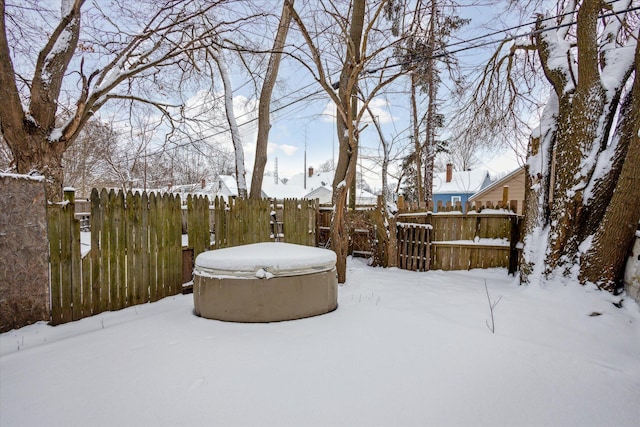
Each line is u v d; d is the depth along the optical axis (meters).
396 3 7.87
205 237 5.26
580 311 4.09
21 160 5.68
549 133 5.74
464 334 3.21
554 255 4.94
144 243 4.27
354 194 11.13
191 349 2.72
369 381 2.28
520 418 1.97
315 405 2.00
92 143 13.06
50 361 2.53
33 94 5.68
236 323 3.35
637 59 4.32
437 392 2.18
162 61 7.08
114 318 3.68
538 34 5.88
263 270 3.35
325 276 3.71
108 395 2.07
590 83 4.92
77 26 6.06
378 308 3.98
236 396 2.06
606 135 4.91
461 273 6.92
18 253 3.24
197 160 16.83
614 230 4.29
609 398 2.24
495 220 6.79
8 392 2.11
